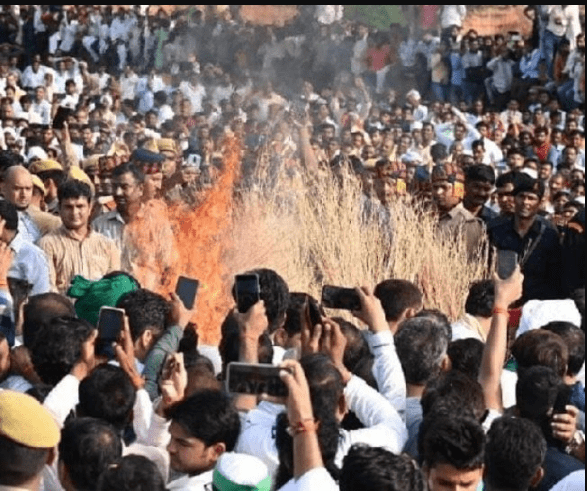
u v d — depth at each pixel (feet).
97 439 17.39
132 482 16.19
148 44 101.86
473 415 19.40
